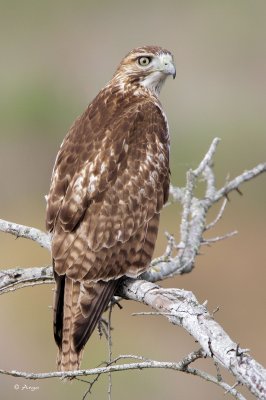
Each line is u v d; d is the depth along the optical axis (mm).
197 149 29484
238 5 37000
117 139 12086
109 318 11398
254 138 30250
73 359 11266
